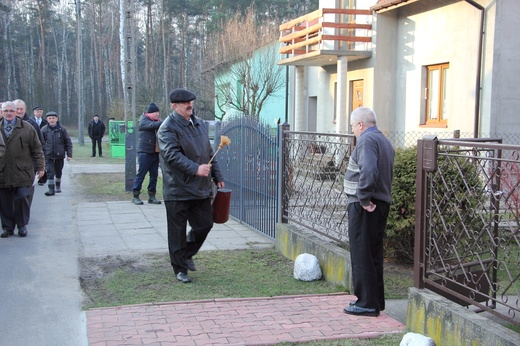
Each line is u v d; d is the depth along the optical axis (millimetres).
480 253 4617
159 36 56688
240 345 4281
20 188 7863
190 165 5742
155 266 6641
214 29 36031
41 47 59625
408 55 14617
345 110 15875
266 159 8234
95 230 8656
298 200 7164
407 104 14727
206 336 4473
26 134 7777
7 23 59531
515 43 11977
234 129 9781
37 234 8242
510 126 12094
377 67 15078
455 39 12898
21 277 6066
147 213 10219
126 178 13211
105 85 62500
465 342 3936
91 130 25734
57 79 63688
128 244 7727
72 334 4547
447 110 13289
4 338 4449
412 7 14359
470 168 4348
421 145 4547
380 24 14953
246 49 21391
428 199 4555
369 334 4543
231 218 9938
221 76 24578
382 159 4867
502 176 4152
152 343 4312
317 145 6621
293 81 20797
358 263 5012
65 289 5684
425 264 4586
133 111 15461
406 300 5664
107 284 5906
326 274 6148
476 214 4438
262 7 40375
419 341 4035
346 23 15469
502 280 5266
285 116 21562
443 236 4477
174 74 61188
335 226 6234
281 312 5109
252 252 7398
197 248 6355
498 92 11945
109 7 61969
